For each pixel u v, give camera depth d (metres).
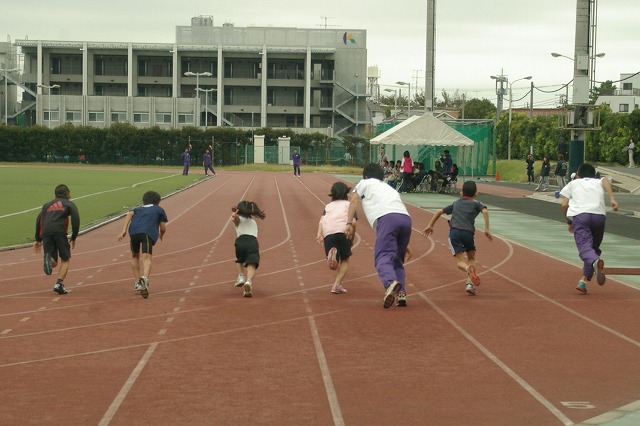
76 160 86.94
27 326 10.92
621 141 65.81
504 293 13.70
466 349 9.65
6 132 85.44
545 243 21.42
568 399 7.61
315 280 15.12
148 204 13.74
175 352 9.44
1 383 8.06
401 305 12.38
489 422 6.90
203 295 13.47
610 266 17.09
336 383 8.13
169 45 98.62
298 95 102.31
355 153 89.25
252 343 9.92
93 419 6.92
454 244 13.67
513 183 56.41
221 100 99.44
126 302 12.78
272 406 7.32
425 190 43.81
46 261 13.48
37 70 97.81
